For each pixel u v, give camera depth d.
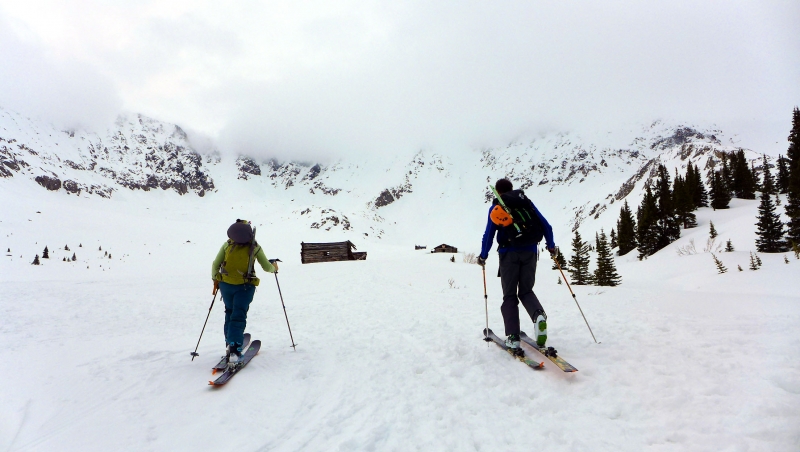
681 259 30.81
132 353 4.86
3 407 3.17
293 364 4.66
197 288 16.95
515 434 2.67
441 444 2.62
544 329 3.93
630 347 4.30
